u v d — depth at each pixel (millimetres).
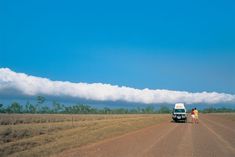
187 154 19391
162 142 25609
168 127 44906
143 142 25500
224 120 72625
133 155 18688
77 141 24828
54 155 18297
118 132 34469
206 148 22125
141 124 50312
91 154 18781
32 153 18750
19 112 102312
